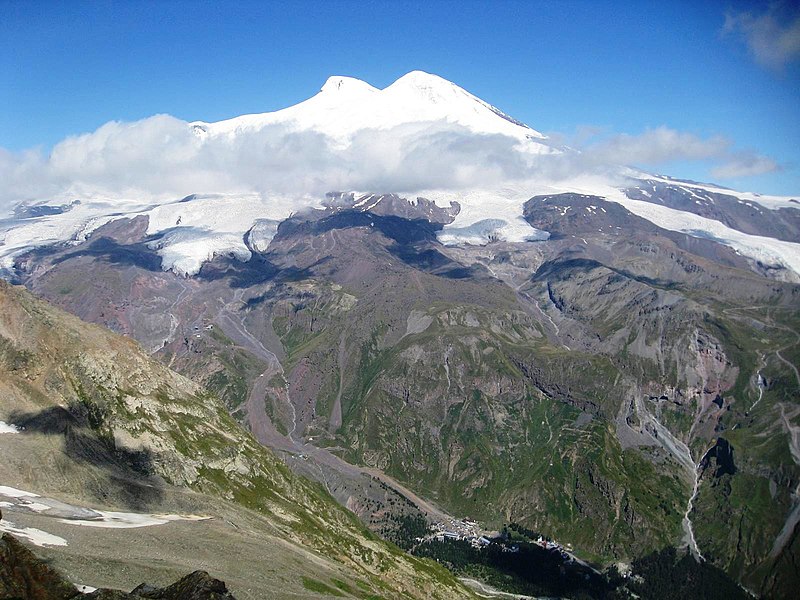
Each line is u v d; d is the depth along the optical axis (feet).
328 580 528.63
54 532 399.03
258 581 440.04
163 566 378.32
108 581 330.13
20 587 249.34
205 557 456.45
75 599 248.52
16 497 493.36
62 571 322.14
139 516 550.36
